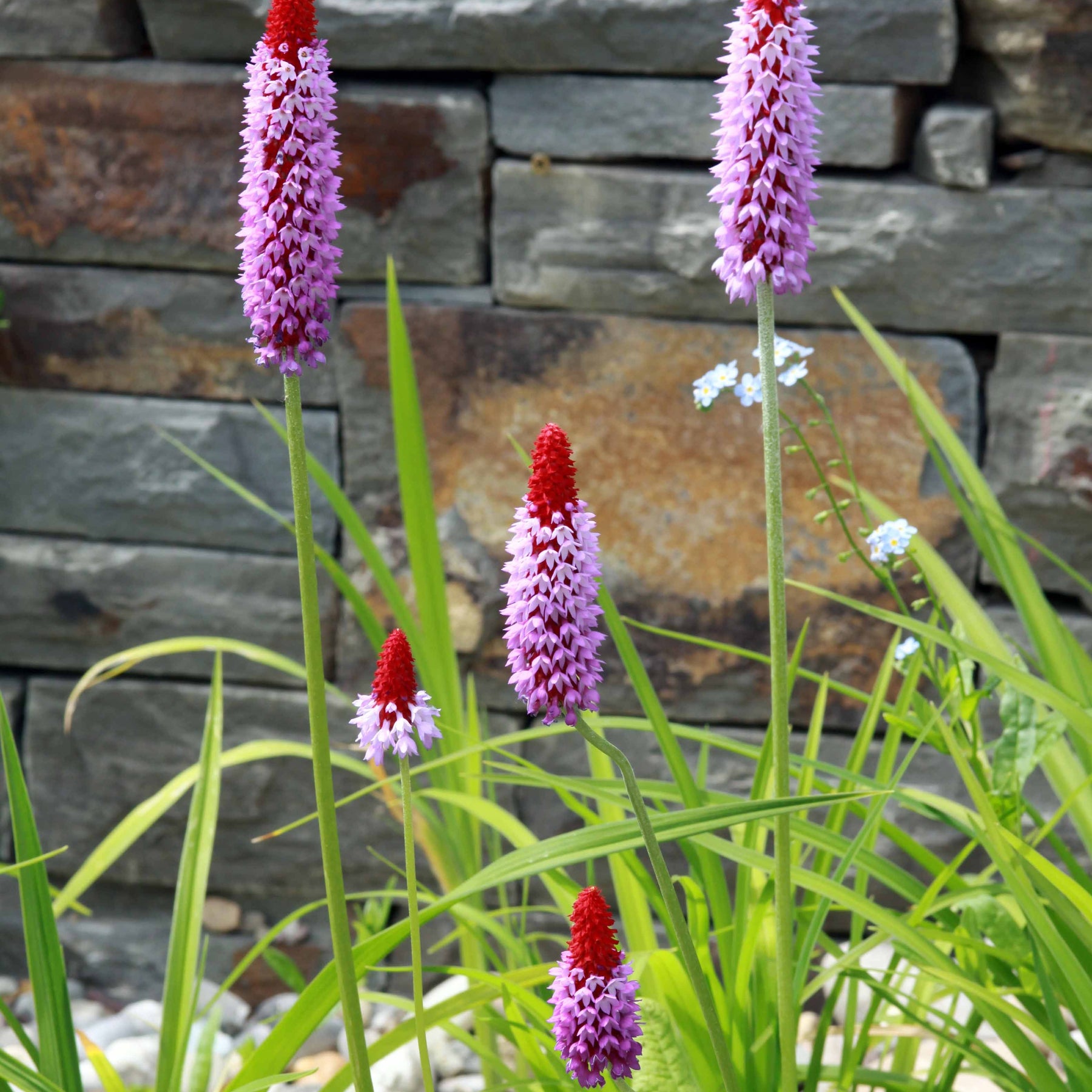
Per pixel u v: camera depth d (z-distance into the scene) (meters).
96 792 2.28
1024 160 1.83
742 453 1.98
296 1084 1.88
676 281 1.95
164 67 2.03
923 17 1.77
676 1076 1.32
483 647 2.12
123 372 2.16
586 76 1.92
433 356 2.05
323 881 2.23
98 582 2.21
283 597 2.18
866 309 1.91
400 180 2.00
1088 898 1.32
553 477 1.20
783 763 1.28
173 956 1.38
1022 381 1.88
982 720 1.94
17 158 2.09
